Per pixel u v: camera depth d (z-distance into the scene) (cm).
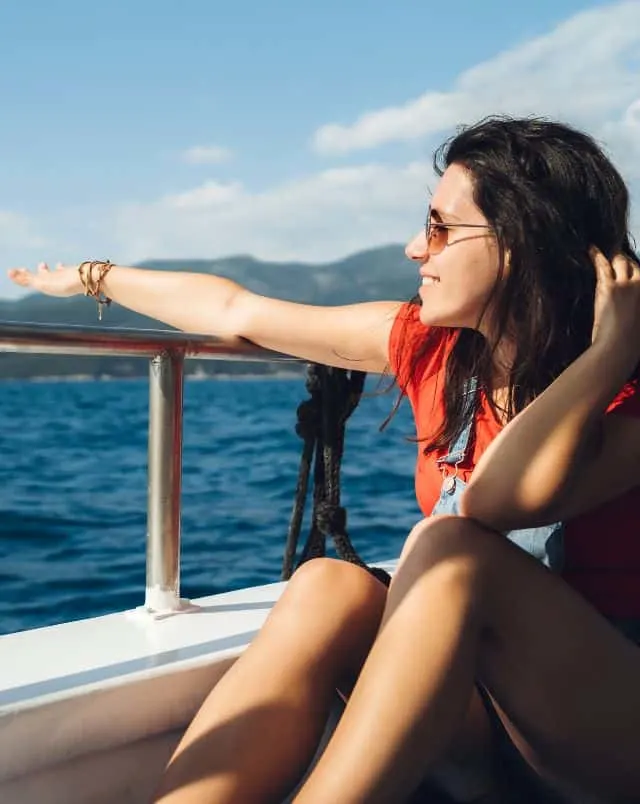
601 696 155
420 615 144
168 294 233
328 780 136
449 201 178
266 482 1070
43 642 182
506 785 176
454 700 142
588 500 168
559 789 167
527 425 161
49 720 152
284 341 219
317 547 235
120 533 736
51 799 156
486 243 175
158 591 202
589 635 154
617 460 168
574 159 174
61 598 519
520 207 171
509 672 157
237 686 153
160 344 195
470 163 176
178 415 201
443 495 187
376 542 717
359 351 214
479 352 184
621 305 167
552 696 155
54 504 897
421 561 150
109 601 512
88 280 242
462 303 179
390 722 138
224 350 212
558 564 173
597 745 157
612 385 162
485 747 169
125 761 166
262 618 201
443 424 187
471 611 147
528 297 174
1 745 146
